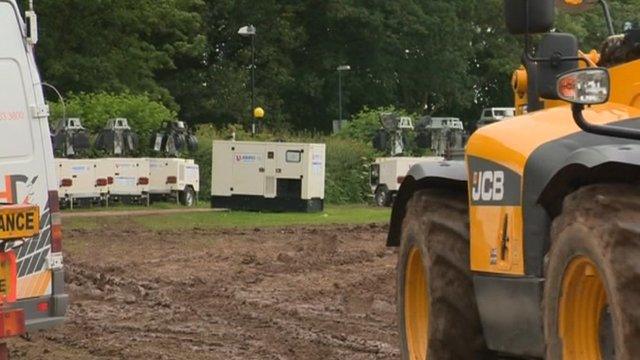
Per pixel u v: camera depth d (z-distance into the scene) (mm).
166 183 89562
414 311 22125
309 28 166250
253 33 133875
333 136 115062
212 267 46625
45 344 29859
